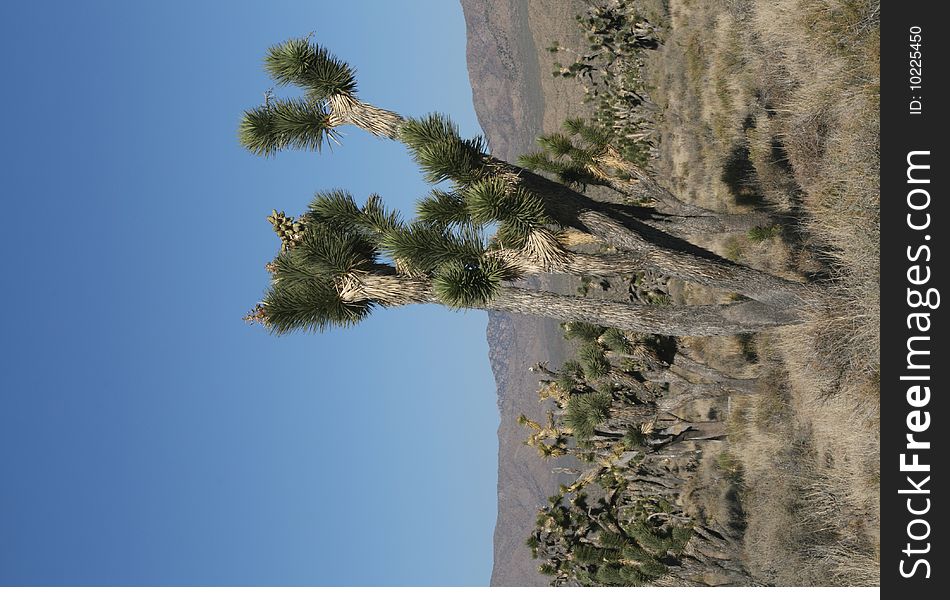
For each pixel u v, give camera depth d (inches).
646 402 566.3
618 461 557.9
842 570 452.8
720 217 476.7
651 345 592.7
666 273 339.0
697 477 673.6
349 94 302.2
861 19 442.3
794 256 517.3
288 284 299.9
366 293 296.7
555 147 404.2
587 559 541.6
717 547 606.9
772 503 549.3
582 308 337.7
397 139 297.7
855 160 426.0
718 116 748.6
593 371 549.6
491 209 269.9
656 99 930.1
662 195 450.9
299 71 297.7
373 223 315.0
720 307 361.1
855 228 406.9
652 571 539.2
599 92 1098.1
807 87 494.9
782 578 518.0
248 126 299.7
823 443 496.4
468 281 276.8
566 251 305.3
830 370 410.6
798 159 508.1
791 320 367.9
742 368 613.0
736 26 725.9
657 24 962.1
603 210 346.6
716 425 640.4
